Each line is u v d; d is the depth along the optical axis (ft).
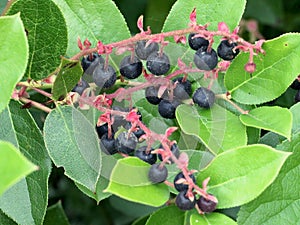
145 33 0.92
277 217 0.96
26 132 0.98
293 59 0.98
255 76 1.01
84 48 0.95
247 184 0.89
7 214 0.91
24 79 0.98
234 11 1.05
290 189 0.96
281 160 0.87
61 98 0.95
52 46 0.96
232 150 0.90
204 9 1.06
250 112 0.98
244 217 0.96
